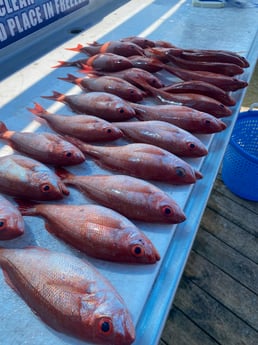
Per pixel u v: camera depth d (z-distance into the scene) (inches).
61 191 41.8
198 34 90.2
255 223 84.2
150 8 108.2
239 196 90.6
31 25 80.8
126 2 112.9
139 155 44.8
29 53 80.2
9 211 36.8
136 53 74.0
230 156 86.5
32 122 56.5
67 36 88.5
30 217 40.4
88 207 37.8
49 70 73.0
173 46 77.9
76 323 27.8
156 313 32.6
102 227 35.0
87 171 47.1
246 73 73.3
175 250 38.6
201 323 64.3
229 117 59.9
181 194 44.3
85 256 36.1
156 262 35.6
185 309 66.4
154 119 54.8
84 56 78.8
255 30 93.4
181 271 36.6
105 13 103.8
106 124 50.4
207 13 104.8
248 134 92.5
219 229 82.3
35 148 47.4
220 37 88.7
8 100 62.6
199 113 53.2
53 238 38.0
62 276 30.6
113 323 27.0
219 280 71.7
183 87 61.2
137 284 33.9
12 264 33.0
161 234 39.1
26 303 31.4
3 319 31.0
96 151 47.8
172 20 99.0
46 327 30.4
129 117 55.0
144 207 39.0
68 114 58.6
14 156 44.4
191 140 48.4
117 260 34.8
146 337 30.7
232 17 102.3
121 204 39.9
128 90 59.2
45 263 32.0
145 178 44.9
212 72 68.9
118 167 46.1
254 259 76.1
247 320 65.0
